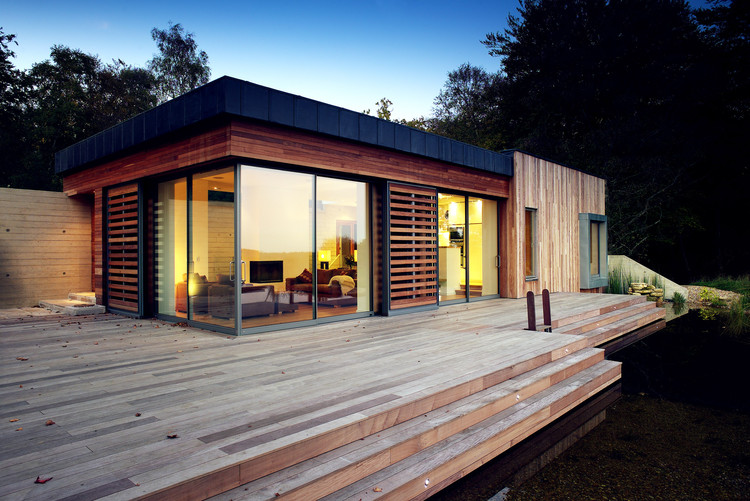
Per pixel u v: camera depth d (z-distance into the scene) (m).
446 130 27.25
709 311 12.09
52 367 4.43
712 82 17.67
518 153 10.96
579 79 20.00
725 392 5.59
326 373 4.11
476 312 8.39
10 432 2.75
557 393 4.53
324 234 7.15
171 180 7.38
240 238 6.06
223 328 6.29
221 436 2.67
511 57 22.19
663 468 3.60
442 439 3.29
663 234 20.33
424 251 8.66
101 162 8.62
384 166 7.77
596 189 14.60
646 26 18.41
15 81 19.22
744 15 17.66
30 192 9.43
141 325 7.07
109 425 2.86
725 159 18.72
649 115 19.34
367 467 2.72
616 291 14.56
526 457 3.78
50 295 9.67
